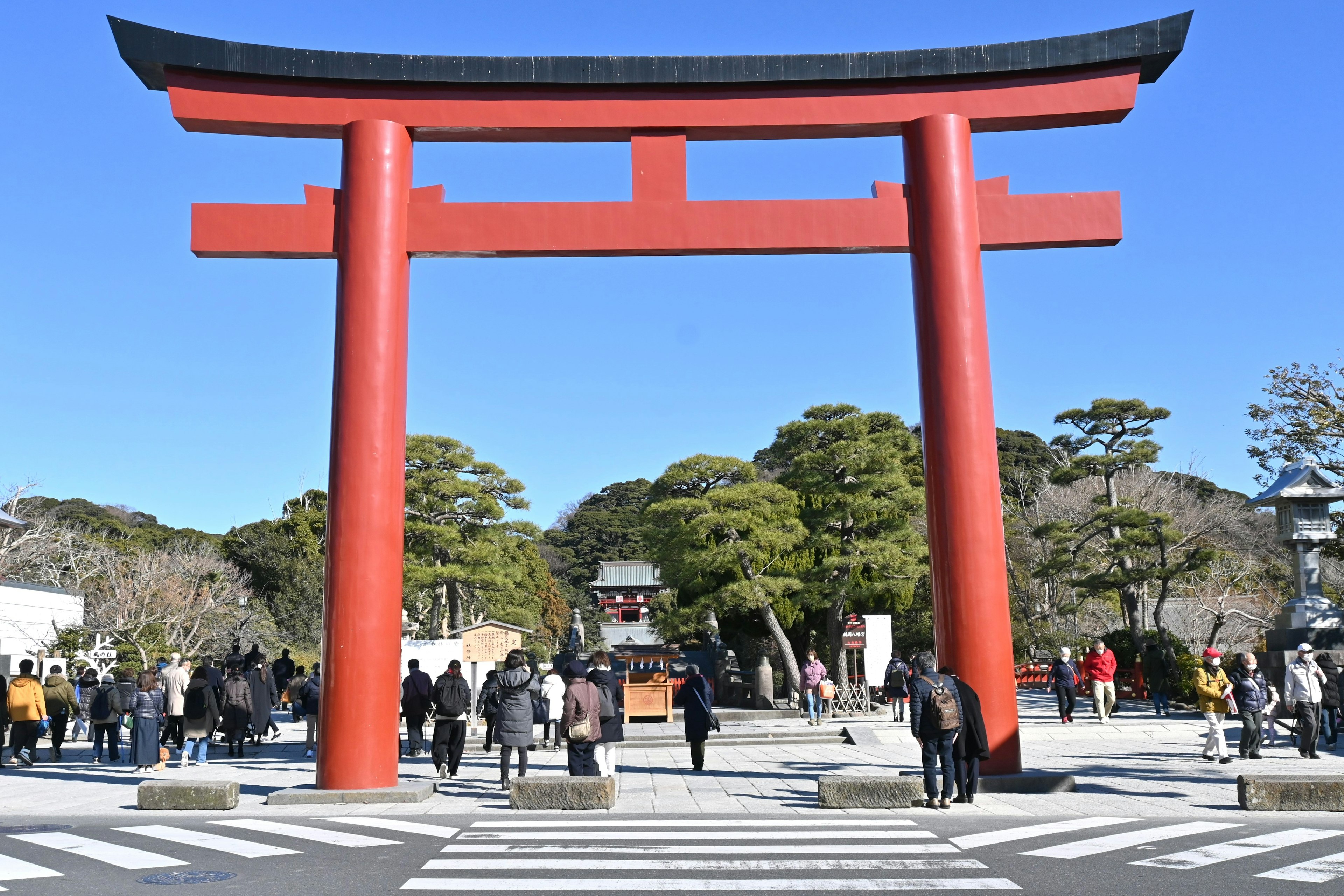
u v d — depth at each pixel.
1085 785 12.27
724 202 12.46
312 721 17.86
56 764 16.62
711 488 31.11
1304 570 21.84
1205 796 11.45
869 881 7.00
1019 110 12.58
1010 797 11.28
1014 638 38.22
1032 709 25.75
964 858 7.83
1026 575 39.75
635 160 12.59
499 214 12.37
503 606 43.41
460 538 37.22
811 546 30.05
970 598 11.81
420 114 12.40
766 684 29.39
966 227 12.34
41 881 7.02
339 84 12.37
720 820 9.93
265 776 14.94
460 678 14.33
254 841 8.75
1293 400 26.44
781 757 17.48
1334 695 17.20
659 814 10.42
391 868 7.45
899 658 23.70
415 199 12.45
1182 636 37.56
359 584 11.52
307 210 12.21
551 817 10.25
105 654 31.48
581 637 51.72
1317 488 21.67
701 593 31.30
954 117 12.52
